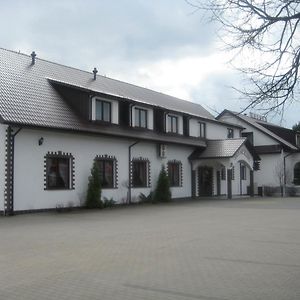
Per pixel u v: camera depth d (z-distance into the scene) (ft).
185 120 117.29
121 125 94.79
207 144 119.75
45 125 72.84
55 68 97.55
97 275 29.45
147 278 28.60
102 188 86.99
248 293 25.09
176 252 37.60
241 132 150.30
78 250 38.68
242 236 46.62
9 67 85.46
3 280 28.30
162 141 101.19
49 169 76.48
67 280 28.17
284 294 24.86
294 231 50.44
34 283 27.48
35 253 37.40
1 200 69.46
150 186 100.22
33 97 80.33
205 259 34.60
